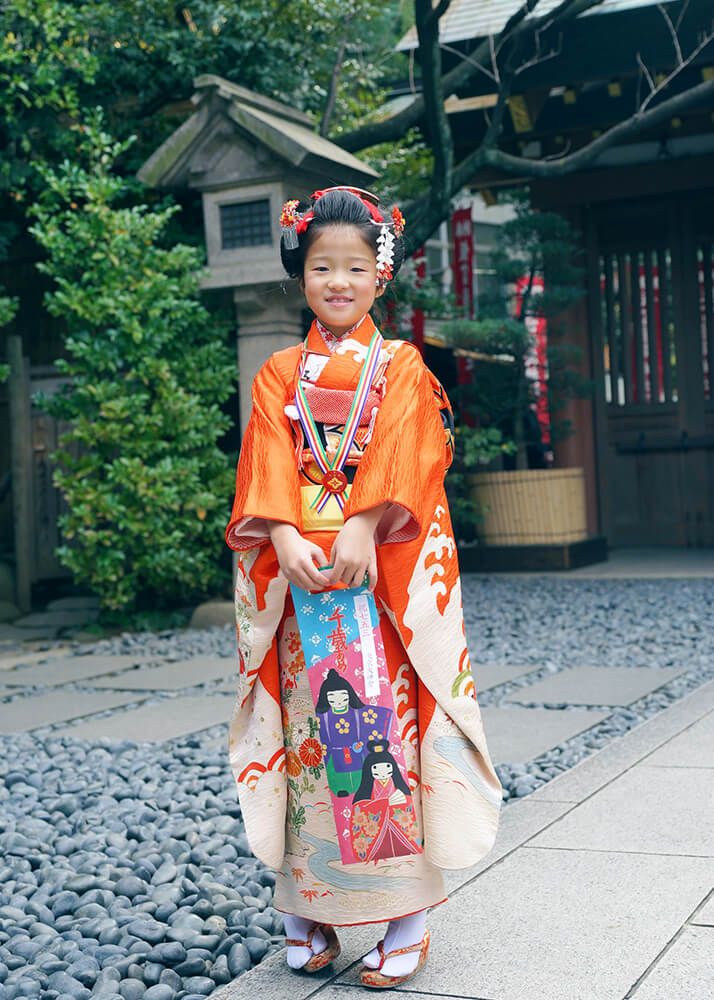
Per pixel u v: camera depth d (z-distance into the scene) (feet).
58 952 7.83
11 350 27.22
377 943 7.39
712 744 12.57
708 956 6.91
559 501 33.04
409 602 6.75
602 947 7.13
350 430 6.72
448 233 53.31
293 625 6.88
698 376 37.58
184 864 9.44
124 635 23.89
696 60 28.43
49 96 24.43
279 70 27.27
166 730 15.17
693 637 21.18
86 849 10.32
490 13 29.37
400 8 37.19
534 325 40.06
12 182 25.45
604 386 38.37
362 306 6.95
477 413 34.01
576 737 13.88
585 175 36.55
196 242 26.37
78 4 25.79
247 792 7.00
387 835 6.59
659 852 8.93
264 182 23.30
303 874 6.87
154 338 23.65
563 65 29.04
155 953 7.61
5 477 29.45
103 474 25.22
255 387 7.07
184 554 23.71
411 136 33.32
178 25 26.84
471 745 6.92
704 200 36.76
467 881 8.47
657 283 38.29
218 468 24.79
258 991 6.89
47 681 19.45
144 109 27.40
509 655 20.10
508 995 6.53
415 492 6.51
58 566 27.73
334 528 6.66
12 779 12.99
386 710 6.55
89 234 23.75
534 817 10.06
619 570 32.17
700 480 37.76
